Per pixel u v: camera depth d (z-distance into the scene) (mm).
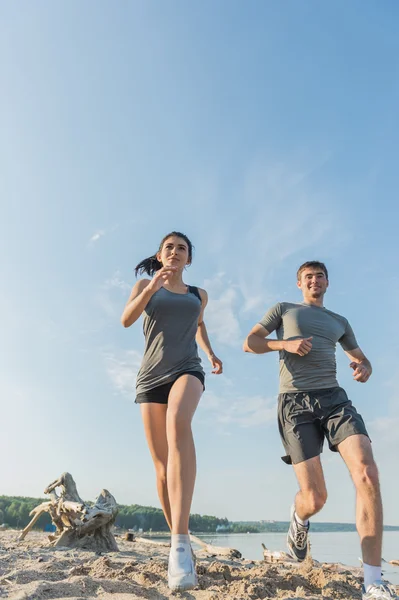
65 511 6152
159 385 3436
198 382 3311
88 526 5789
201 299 3828
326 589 3066
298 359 4008
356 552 10078
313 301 4383
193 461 2961
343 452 3400
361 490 3059
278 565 4953
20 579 2982
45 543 6109
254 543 16094
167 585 2939
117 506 6074
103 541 5879
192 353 3498
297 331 4129
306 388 3896
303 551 4160
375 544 2887
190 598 2637
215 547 6891
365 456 3211
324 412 3758
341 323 4340
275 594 2898
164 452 3445
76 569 3309
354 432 3432
